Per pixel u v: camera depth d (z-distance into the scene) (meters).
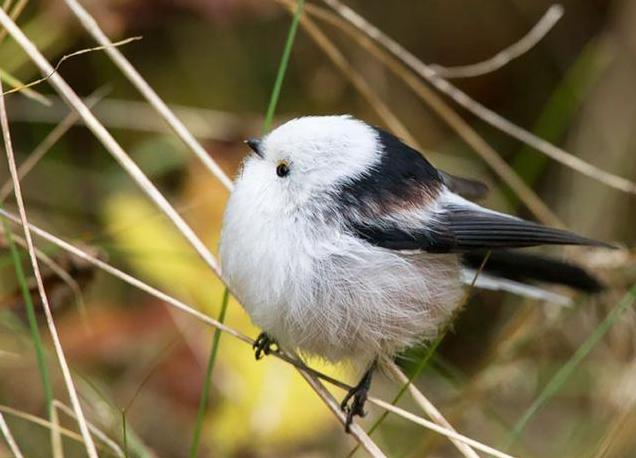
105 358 7.30
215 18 7.96
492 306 9.29
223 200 7.69
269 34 9.66
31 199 8.66
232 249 5.69
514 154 9.93
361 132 5.89
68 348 7.18
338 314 5.67
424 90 7.48
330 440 7.56
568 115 9.48
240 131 8.52
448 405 7.66
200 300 7.28
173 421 7.30
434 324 6.19
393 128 7.40
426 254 5.96
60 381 7.12
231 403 6.94
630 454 7.16
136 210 7.66
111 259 7.79
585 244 5.98
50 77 6.07
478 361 8.98
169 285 7.32
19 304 6.79
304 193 5.68
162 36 9.37
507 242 5.99
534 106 10.14
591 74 9.33
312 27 7.14
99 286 7.98
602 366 7.98
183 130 6.46
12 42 7.57
